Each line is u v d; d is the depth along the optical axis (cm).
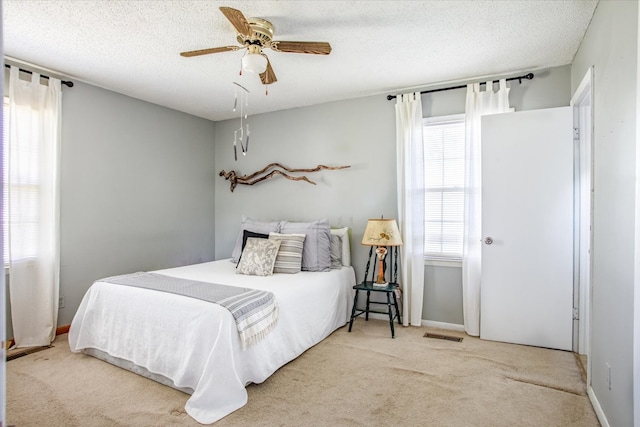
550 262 305
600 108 215
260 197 470
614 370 184
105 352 275
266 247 341
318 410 213
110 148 376
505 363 275
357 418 205
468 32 259
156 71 327
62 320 336
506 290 319
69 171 342
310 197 434
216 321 221
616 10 187
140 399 224
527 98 329
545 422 202
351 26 250
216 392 208
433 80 353
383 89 378
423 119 369
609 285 194
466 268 341
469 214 339
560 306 302
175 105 430
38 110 313
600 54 216
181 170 456
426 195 371
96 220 364
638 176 155
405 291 364
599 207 214
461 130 357
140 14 234
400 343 317
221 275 327
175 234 447
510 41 273
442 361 279
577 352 298
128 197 394
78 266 349
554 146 305
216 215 504
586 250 294
